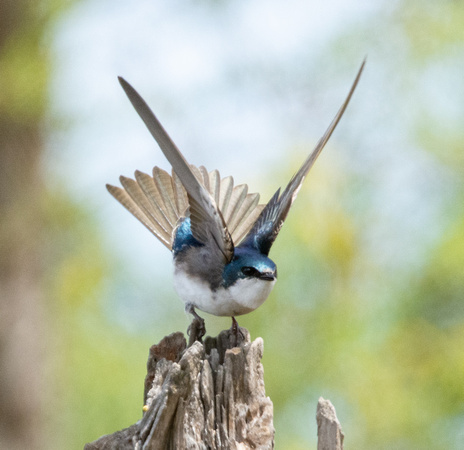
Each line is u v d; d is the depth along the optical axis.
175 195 9.66
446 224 12.96
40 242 15.18
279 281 12.65
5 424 14.93
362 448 13.01
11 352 15.04
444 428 12.92
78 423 13.08
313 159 8.77
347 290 12.99
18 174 15.24
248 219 9.48
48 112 14.81
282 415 12.81
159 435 6.67
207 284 8.27
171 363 7.18
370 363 12.91
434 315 13.03
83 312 13.54
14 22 14.52
